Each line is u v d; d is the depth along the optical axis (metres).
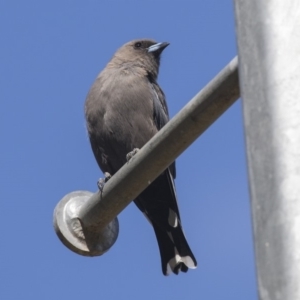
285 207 3.80
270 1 4.32
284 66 4.14
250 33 4.41
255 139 4.13
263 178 3.98
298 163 3.86
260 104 4.18
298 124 3.96
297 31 4.18
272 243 3.79
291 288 3.62
